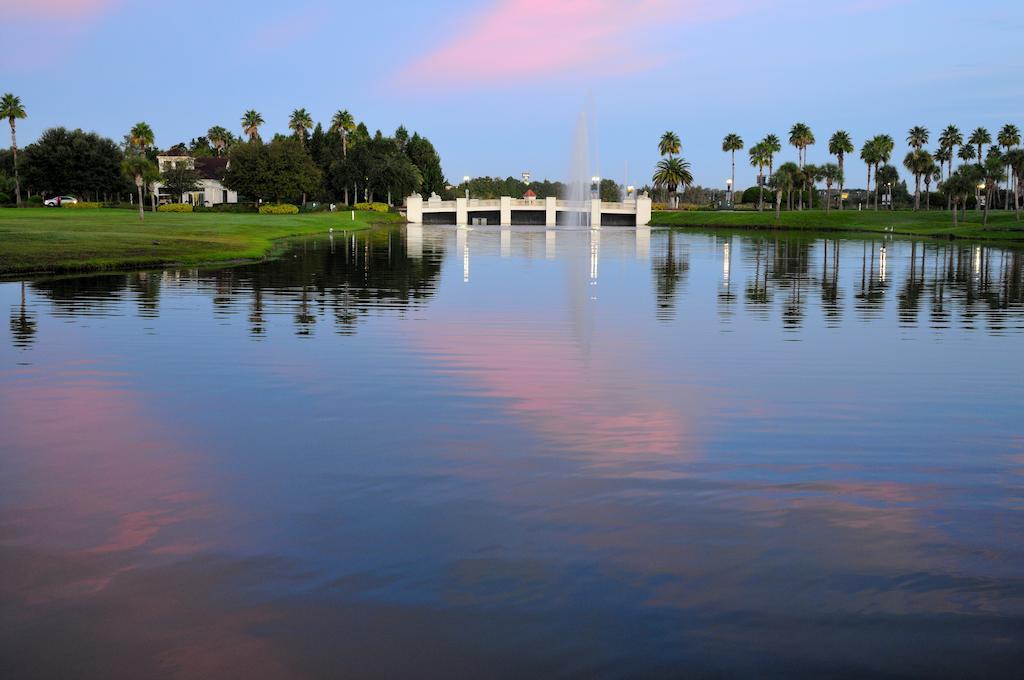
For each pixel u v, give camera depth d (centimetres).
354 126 13375
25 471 892
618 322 1992
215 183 12400
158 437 1020
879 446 1003
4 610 595
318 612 595
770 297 2545
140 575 648
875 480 880
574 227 9919
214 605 604
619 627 576
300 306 2222
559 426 1079
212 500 809
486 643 556
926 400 1230
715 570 661
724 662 536
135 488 842
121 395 1227
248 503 802
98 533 728
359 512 780
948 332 1869
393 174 12031
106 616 588
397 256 4250
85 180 10550
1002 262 4097
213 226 6178
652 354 1583
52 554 685
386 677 521
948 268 3706
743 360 1530
